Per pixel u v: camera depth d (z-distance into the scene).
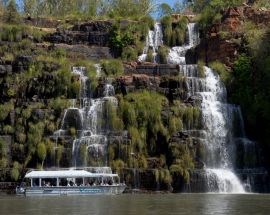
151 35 90.88
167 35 90.75
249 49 78.00
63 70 71.81
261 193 61.41
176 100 70.56
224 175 64.06
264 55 75.81
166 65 76.88
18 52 79.00
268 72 73.44
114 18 94.69
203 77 75.12
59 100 69.00
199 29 91.00
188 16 95.06
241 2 91.19
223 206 41.00
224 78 75.44
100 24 88.81
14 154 65.38
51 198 51.91
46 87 71.25
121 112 67.44
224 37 81.31
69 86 71.31
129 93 70.50
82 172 59.97
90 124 67.75
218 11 89.62
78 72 74.62
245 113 72.00
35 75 72.00
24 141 66.12
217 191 63.12
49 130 66.56
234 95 73.94
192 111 68.31
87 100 69.25
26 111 67.69
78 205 42.12
